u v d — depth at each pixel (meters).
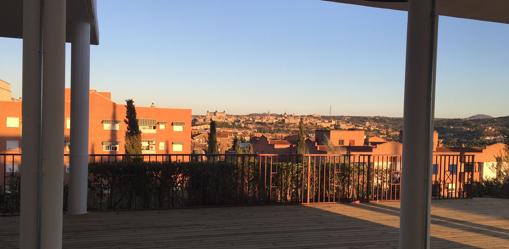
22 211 3.01
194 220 5.91
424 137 3.46
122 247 4.51
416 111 3.46
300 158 7.66
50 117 3.00
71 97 6.02
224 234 5.18
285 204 7.35
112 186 6.66
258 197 7.39
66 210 6.37
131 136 30.00
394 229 5.67
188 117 47.06
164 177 6.86
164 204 6.92
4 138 36.56
